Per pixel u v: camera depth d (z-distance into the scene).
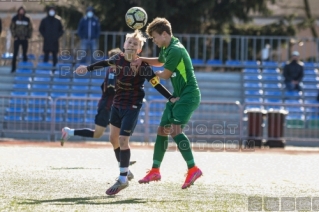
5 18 48.00
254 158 28.52
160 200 15.51
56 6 50.59
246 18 53.53
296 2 65.44
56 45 43.72
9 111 39.06
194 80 16.88
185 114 16.69
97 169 22.08
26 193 16.09
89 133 23.59
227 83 45.75
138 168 23.00
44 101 38.91
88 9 43.66
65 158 26.19
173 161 25.83
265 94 44.88
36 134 38.84
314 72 47.66
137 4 50.62
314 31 61.91
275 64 47.75
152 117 39.84
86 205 14.45
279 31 54.59
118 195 16.25
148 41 49.72
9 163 23.36
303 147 38.72
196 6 50.91
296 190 17.75
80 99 38.06
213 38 48.66
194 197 16.09
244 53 52.91
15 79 44.28
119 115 16.69
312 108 43.06
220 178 20.41
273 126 37.75
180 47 16.64
